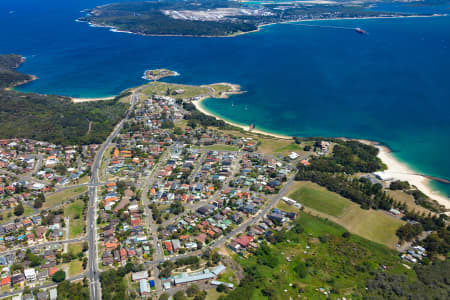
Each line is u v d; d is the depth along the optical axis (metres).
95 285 182.75
